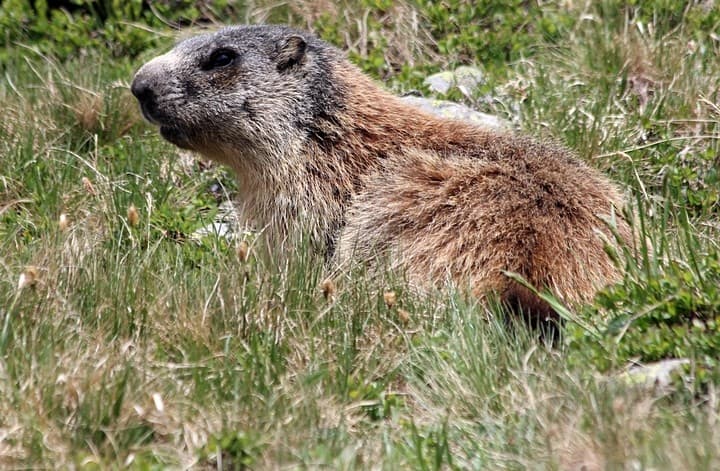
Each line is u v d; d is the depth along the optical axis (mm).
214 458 9242
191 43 14766
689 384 9859
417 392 10477
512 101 17625
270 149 14336
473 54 19344
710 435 8812
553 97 17203
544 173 12836
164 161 16734
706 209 14805
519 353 10719
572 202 12492
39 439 9086
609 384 9773
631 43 17812
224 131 14469
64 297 11266
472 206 12570
